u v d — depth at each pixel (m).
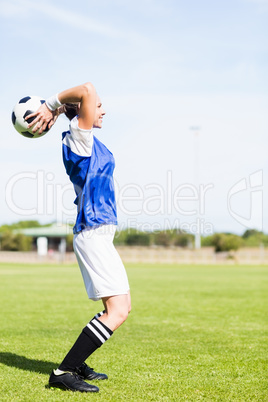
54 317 17.31
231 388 8.12
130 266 72.62
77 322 16.03
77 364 7.75
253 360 10.30
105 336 7.69
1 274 48.38
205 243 107.25
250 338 13.16
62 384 7.75
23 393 7.59
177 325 15.62
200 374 9.03
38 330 14.20
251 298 24.69
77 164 7.79
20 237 118.06
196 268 65.50
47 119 7.90
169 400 7.39
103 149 8.05
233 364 9.91
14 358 10.16
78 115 7.80
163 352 11.05
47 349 11.17
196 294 26.95
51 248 121.62
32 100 8.09
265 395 7.75
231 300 23.75
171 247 106.75
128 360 10.16
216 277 43.78
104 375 8.62
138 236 107.25
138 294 26.94
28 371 9.00
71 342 12.12
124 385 8.20
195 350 11.34
